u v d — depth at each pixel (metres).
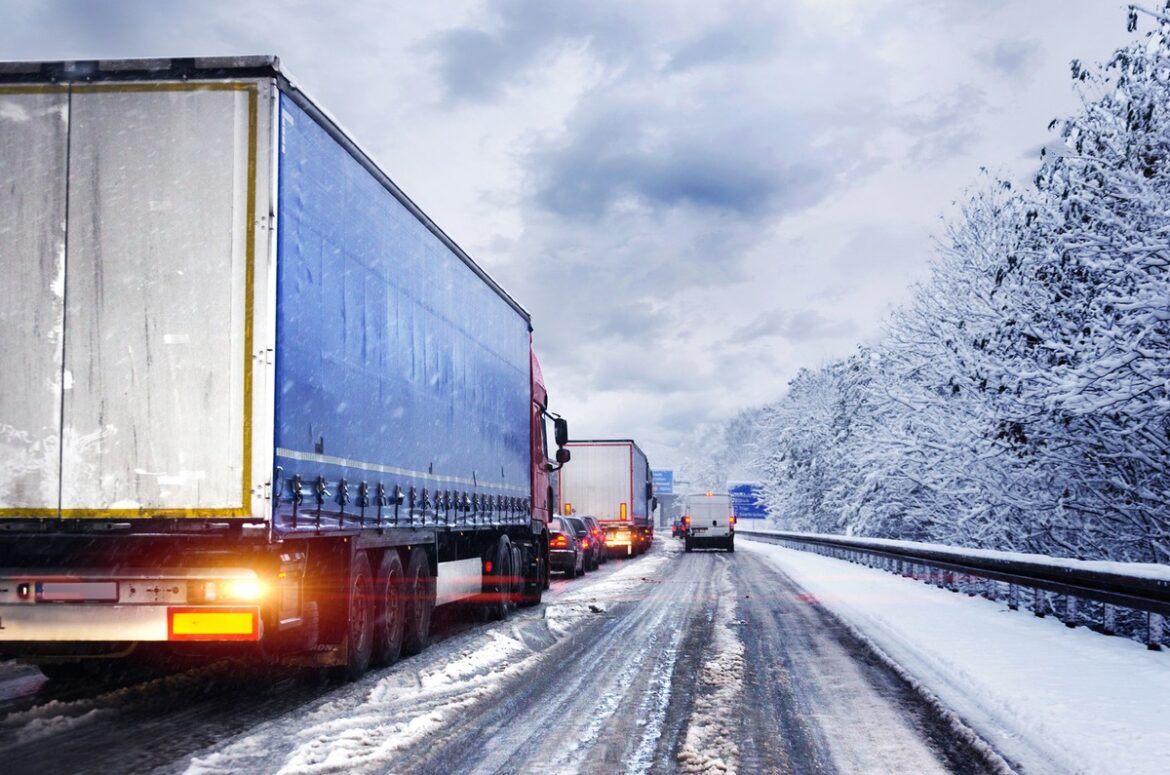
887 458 23.31
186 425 7.27
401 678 9.59
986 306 19.53
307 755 6.49
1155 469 15.40
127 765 6.34
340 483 8.69
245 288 7.34
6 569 7.52
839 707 8.23
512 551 16.42
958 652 10.51
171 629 7.43
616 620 15.11
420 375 11.20
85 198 7.41
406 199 10.65
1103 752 6.21
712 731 7.32
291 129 7.74
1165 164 14.68
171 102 7.45
